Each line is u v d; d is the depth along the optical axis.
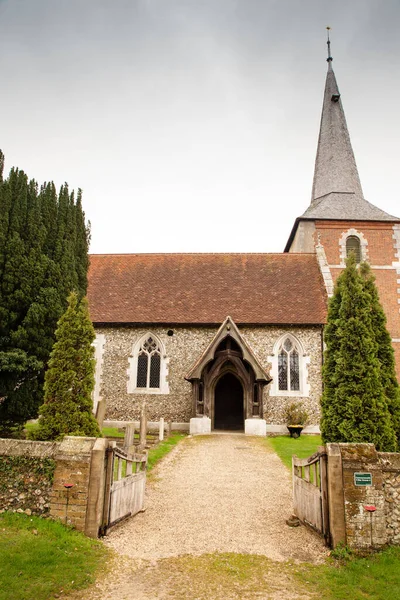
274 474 11.67
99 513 6.89
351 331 9.59
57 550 6.08
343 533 6.61
